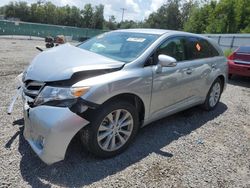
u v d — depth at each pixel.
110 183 2.89
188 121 4.87
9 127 3.93
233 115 5.44
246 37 15.57
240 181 3.17
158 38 4.00
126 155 3.46
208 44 5.26
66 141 2.85
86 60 3.36
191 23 44.56
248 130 4.72
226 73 5.69
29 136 3.08
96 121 3.07
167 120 4.83
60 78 2.98
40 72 3.20
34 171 2.96
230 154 3.78
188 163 3.43
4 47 15.27
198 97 4.91
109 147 3.32
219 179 3.16
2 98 5.14
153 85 3.66
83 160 3.24
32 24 32.47
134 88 3.37
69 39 30.31
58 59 3.41
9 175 2.86
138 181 2.97
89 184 2.84
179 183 3.01
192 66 4.49
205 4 41.78
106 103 3.15
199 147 3.89
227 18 32.91
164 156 3.54
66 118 2.81
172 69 3.99
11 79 6.76
